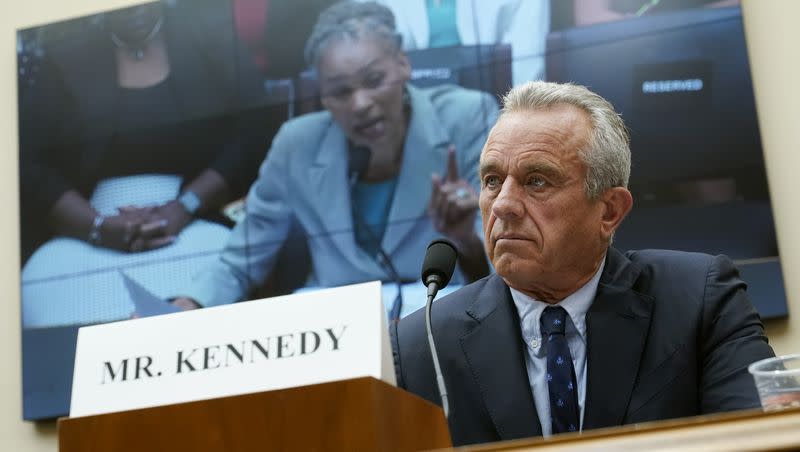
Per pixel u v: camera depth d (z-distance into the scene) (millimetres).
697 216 7031
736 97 7133
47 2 9109
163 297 8102
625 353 3346
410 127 7777
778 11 7281
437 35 7844
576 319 3465
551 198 3395
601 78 7379
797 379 2441
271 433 2330
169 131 8391
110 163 8492
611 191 3525
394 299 7520
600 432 1888
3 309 8602
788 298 6824
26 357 8289
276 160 8055
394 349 3678
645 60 7324
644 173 7168
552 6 7602
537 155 3396
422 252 7551
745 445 1771
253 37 8320
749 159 7020
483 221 3564
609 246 3658
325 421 2299
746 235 6922
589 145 3455
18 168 8688
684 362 3328
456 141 7645
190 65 8438
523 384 3379
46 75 8805
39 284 8414
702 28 7266
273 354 2455
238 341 2496
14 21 9148
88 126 8609
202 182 8219
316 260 7797
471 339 3533
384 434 2303
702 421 1847
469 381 3463
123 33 8672
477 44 7734
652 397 3275
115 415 2445
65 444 2451
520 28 7652
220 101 8305
